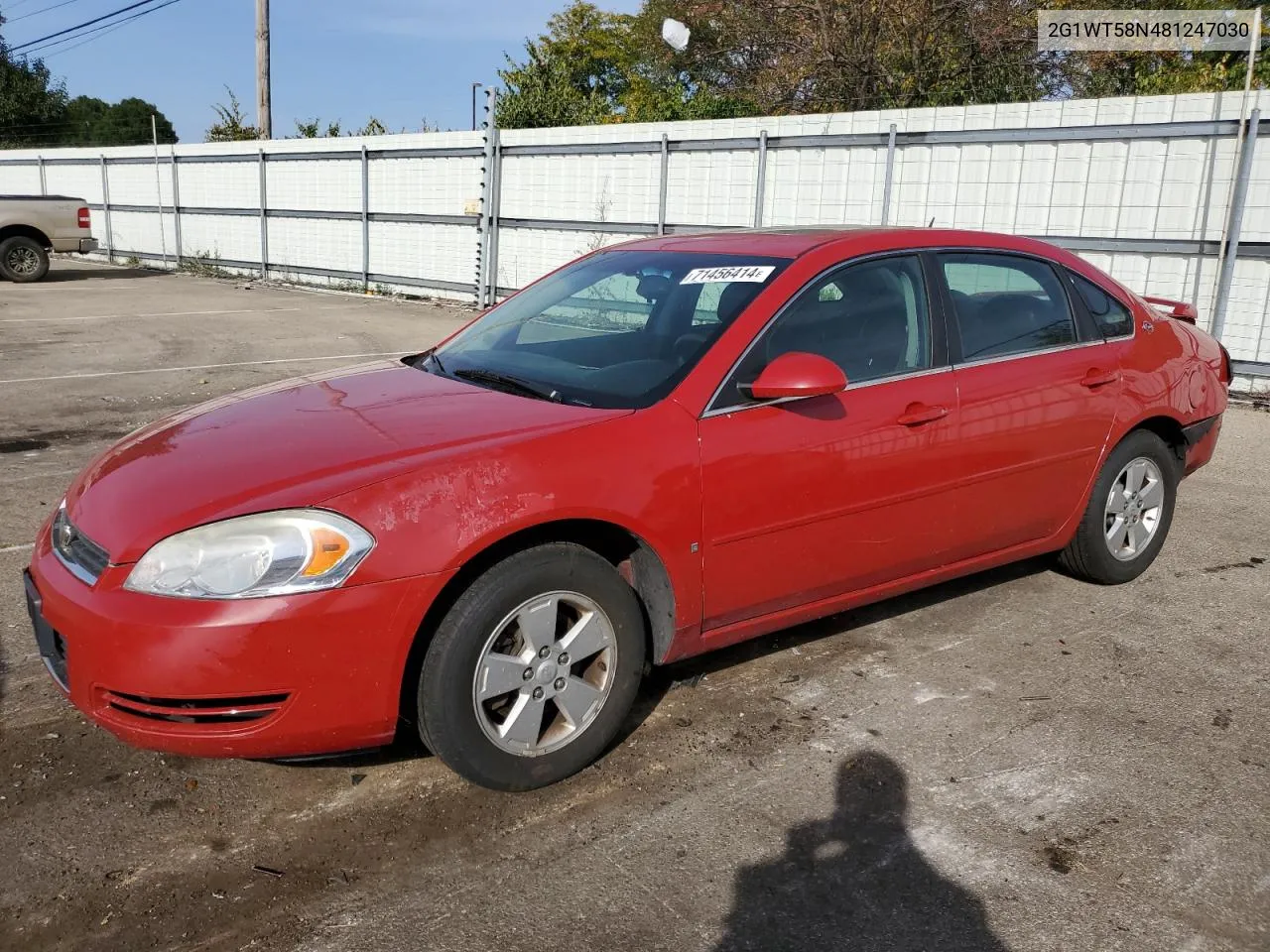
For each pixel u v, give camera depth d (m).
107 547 2.73
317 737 2.67
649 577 3.20
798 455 3.34
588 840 2.81
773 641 4.09
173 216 23.16
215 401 3.78
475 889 2.61
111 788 3.03
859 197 11.77
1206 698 3.65
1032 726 3.44
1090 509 4.44
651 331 3.58
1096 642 4.12
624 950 2.40
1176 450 4.86
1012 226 10.59
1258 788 3.09
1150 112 9.48
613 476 2.98
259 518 2.63
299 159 19.48
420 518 2.69
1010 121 10.41
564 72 22.06
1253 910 2.55
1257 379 9.26
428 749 3.18
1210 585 4.75
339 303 17.05
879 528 3.64
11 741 3.27
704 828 2.87
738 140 12.72
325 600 2.59
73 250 19.94
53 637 2.84
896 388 3.62
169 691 2.56
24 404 8.44
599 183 14.55
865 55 19.97
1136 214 9.73
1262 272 9.05
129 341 12.11
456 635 2.77
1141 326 4.59
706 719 3.46
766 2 22.09
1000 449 3.93
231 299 17.34
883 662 3.90
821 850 2.78
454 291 17.27
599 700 3.08
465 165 16.47
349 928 2.47
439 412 3.21
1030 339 4.12
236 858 2.72
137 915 2.50
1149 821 2.91
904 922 2.50
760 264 3.65
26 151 27.14
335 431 3.09
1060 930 2.47
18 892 2.57
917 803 2.99
